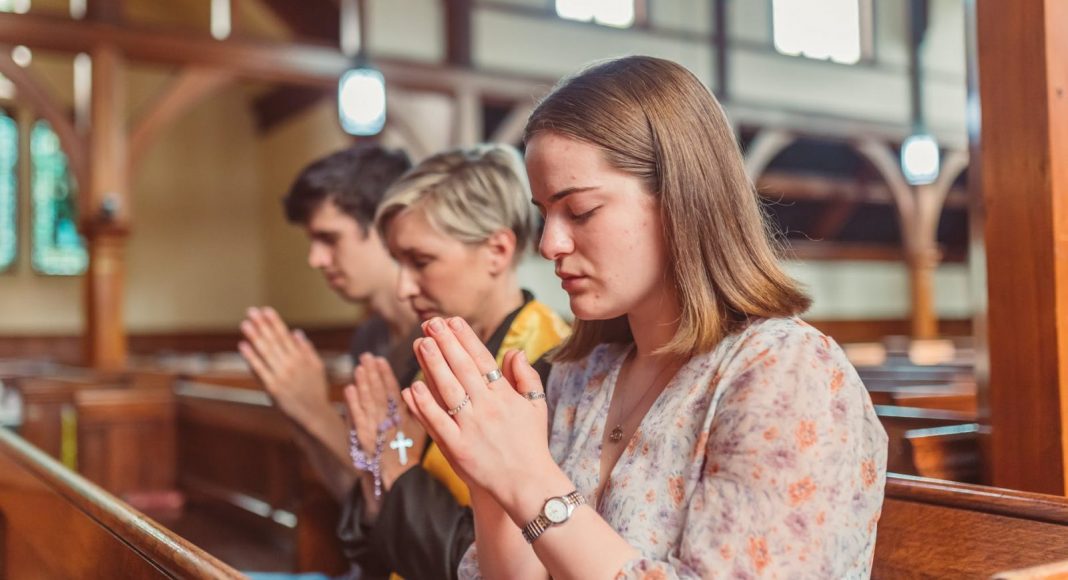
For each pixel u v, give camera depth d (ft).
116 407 17.17
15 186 45.85
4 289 45.37
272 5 36.81
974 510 4.77
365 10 34.12
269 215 49.29
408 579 5.64
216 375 19.26
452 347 3.50
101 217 30.58
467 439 3.45
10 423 18.16
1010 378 6.32
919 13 45.83
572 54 38.22
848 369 3.51
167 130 48.67
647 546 3.57
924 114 45.70
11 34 29.94
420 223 6.08
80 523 6.18
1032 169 6.19
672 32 40.57
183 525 15.60
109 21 31.17
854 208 49.80
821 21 43.73
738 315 3.78
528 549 3.94
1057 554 4.41
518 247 6.26
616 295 3.82
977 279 6.78
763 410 3.36
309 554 10.10
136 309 47.75
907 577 5.04
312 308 44.42
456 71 35.42
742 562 3.20
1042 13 6.12
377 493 5.90
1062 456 6.02
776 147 42.50
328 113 42.34
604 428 4.14
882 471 3.60
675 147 3.71
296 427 7.48
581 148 3.73
